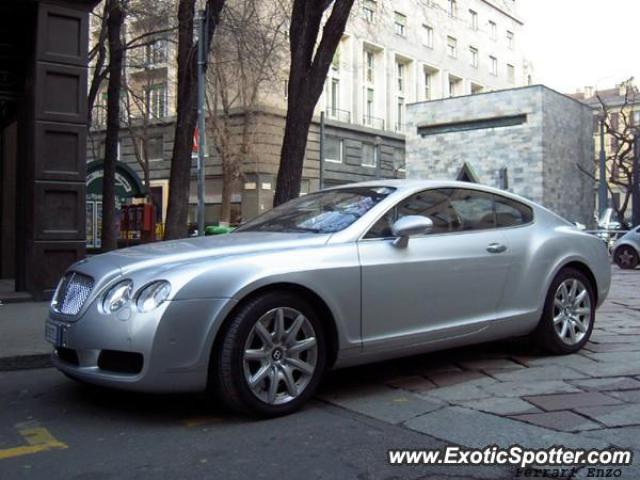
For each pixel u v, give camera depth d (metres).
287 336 4.35
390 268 4.78
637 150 28.97
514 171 26.36
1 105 11.42
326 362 4.62
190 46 11.62
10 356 5.91
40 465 3.57
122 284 4.18
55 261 9.47
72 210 9.59
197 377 4.05
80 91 9.59
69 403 4.77
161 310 3.97
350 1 9.58
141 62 21.70
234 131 32.56
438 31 45.94
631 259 17.11
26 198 9.60
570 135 28.19
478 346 6.45
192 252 4.41
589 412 4.27
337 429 4.09
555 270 5.87
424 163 28.86
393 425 4.15
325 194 5.74
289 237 4.75
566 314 6.02
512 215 5.86
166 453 3.72
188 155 11.75
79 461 3.62
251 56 15.04
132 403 4.72
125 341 3.98
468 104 27.56
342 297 4.54
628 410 4.31
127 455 3.70
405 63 44.00
